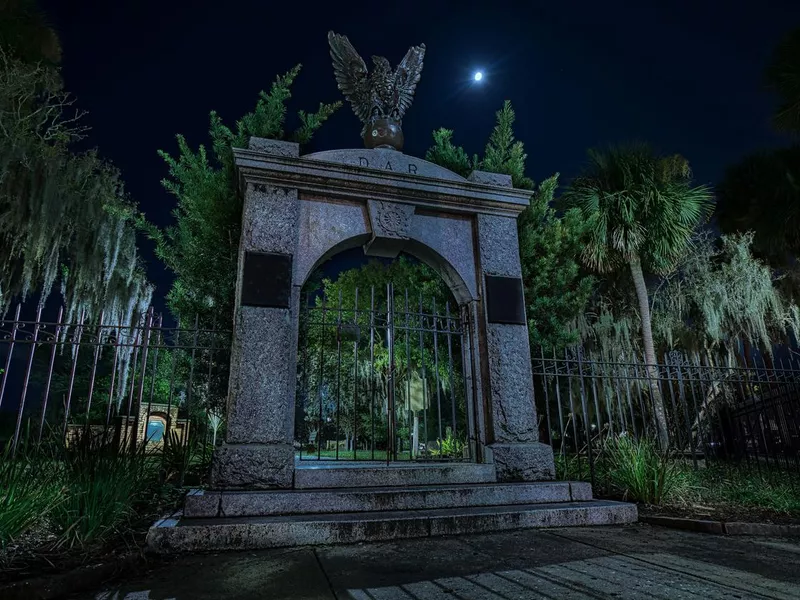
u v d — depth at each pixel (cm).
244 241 546
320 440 586
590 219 998
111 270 866
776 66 1084
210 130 808
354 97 713
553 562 337
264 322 525
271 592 277
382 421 1324
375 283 1359
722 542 407
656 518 483
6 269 945
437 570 319
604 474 636
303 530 389
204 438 663
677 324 1312
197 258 774
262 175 572
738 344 1283
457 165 935
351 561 341
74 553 321
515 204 661
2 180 849
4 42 1062
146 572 319
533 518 455
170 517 410
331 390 1058
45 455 430
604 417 1212
